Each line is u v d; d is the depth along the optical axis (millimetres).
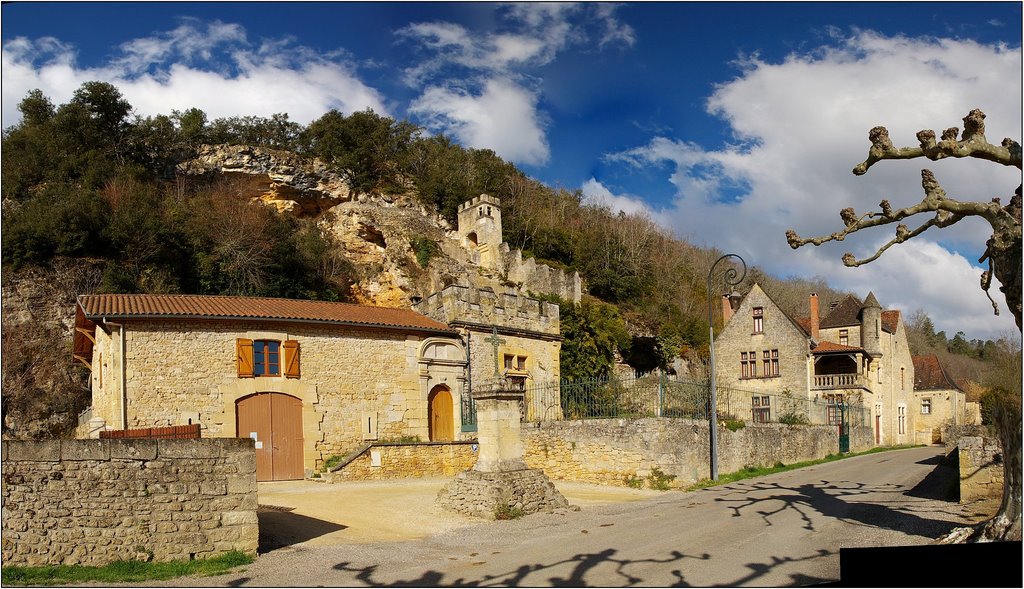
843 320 41469
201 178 46656
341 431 20625
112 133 45531
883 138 9797
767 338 38781
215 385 19000
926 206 9672
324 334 20828
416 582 8711
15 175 38625
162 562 9633
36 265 30828
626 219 67625
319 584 8680
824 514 12812
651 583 8336
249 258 36344
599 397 21141
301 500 15148
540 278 47000
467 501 13945
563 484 19516
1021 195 9023
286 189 48438
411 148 63375
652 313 51375
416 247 45562
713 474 19703
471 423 23500
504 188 63312
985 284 9648
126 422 17766
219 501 10086
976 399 49250
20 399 27844
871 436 37188
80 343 23547
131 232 33250
